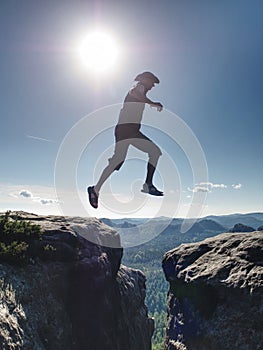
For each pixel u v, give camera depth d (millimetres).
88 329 13383
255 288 10148
